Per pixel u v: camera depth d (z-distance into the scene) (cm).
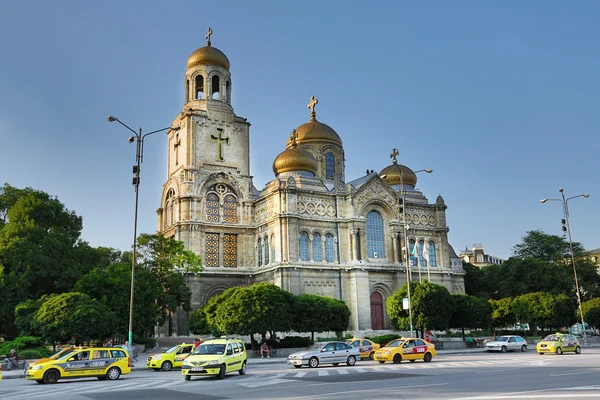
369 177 9650
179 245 8081
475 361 4772
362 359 5553
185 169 9162
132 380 3825
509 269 11481
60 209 8312
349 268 9044
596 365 3953
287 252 8631
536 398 2223
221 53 10162
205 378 3791
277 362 5478
